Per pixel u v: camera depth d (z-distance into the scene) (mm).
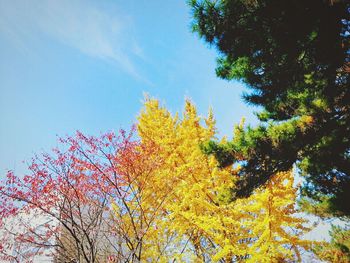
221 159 5309
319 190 7969
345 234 9008
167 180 7820
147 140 8586
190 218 6914
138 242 7336
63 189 8047
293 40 4934
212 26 5125
